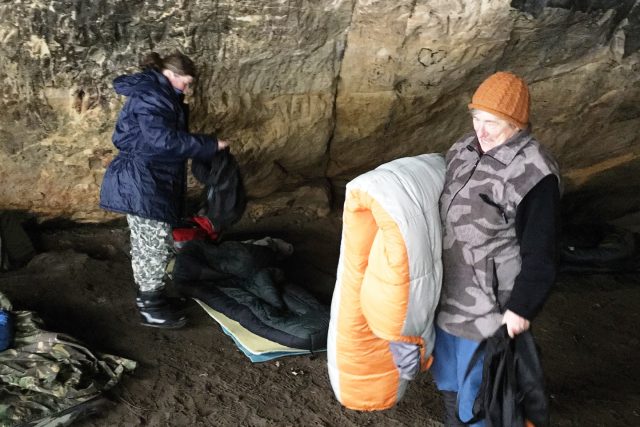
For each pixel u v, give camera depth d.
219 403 2.93
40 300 3.48
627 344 3.66
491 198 2.06
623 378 3.34
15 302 3.43
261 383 3.08
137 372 3.06
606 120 4.16
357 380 2.39
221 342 3.34
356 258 2.24
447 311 2.21
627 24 3.56
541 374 2.11
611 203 4.94
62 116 3.45
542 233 1.96
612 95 3.96
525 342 2.11
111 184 3.03
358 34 3.46
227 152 3.21
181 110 3.00
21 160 3.60
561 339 3.64
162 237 3.15
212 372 3.12
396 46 3.50
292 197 4.53
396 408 2.98
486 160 2.08
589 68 3.79
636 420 3.00
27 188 3.73
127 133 3.00
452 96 3.90
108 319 3.41
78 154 3.65
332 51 3.53
